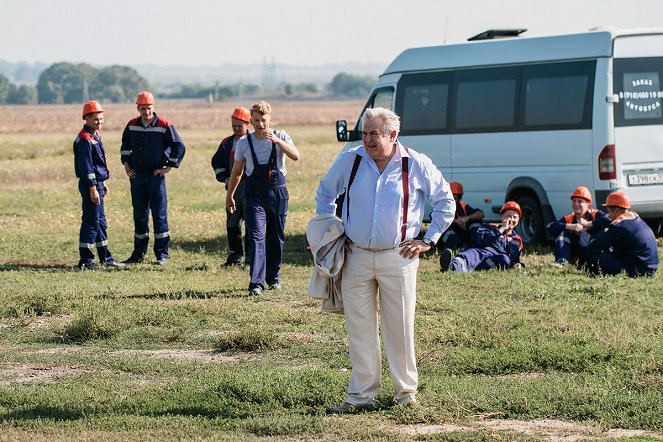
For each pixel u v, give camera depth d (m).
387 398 15.09
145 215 31.62
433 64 37.25
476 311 22.48
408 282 14.54
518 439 13.28
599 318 21.58
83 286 26.69
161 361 18.44
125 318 21.59
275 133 25.00
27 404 15.55
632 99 33.22
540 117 34.31
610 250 28.52
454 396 15.15
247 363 18.38
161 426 14.26
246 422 14.30
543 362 17.58
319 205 14.68
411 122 37.72
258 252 25.11
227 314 22.39
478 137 35.84
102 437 13.68
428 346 19.14
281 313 22.39
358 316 14.69
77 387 16.59
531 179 34.47
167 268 30.56
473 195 36.12
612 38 33.09
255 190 25.14
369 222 14.32
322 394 15.42
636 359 17.34
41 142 122.19
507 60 35.31
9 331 21.42
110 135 149.25
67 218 43.69
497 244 29.19
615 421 14.16
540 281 26.64
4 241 36.66
